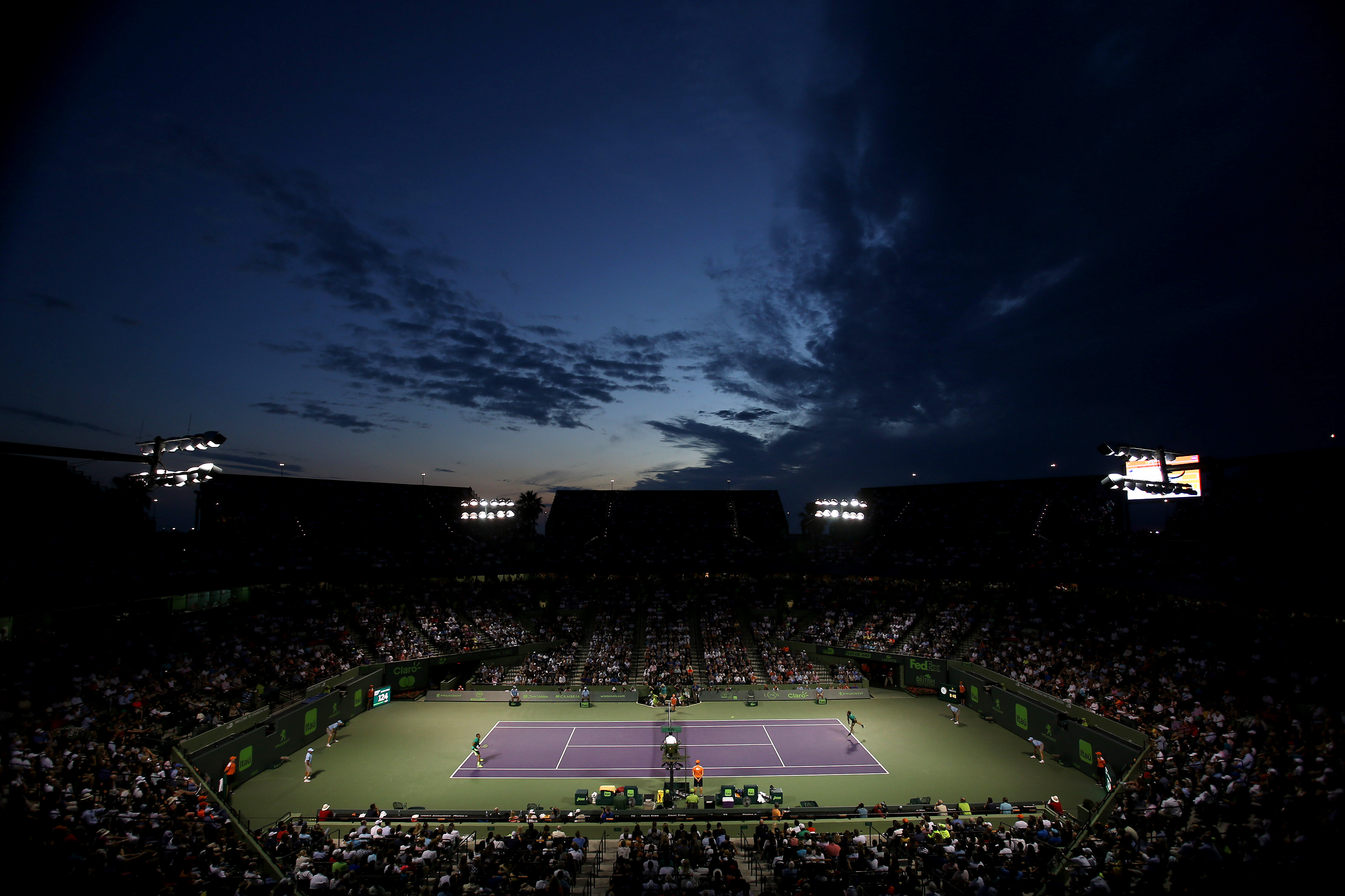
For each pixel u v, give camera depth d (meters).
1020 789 32.81
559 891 18.78
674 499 81.94
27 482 39.62
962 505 67.12
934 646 52.34
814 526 85.56
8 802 19.67
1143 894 18.08
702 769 33.66
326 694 41.75
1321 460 33.03
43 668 31.39
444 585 60.97
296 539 57.12
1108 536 53.06
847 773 35.28
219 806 26.05
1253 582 35.31
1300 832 19.31
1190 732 29.12
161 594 38.78
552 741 40.81
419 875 20.44
